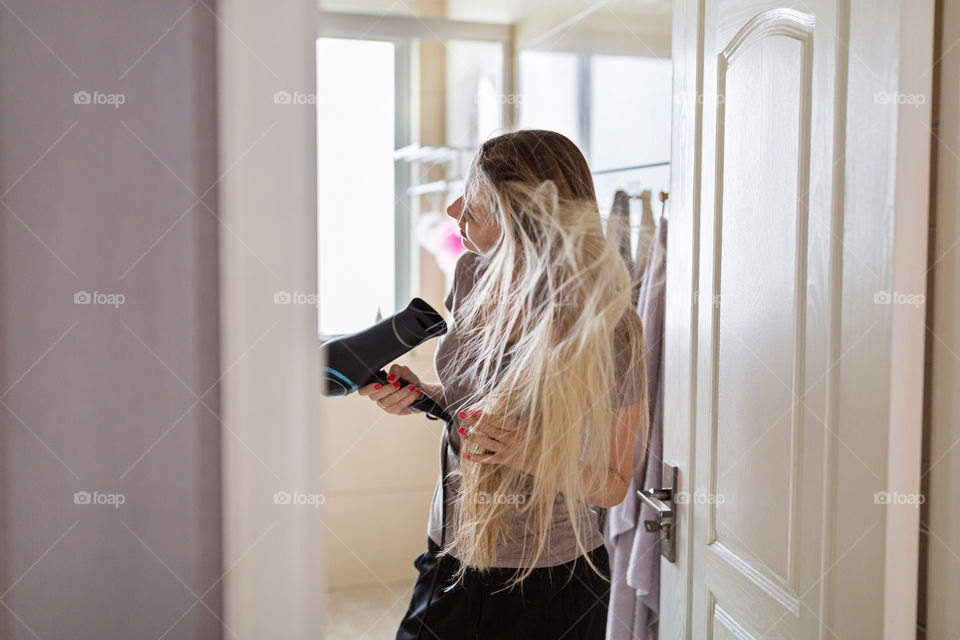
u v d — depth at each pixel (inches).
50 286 26.4
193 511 27.9
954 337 33.6
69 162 26.3
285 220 27.7
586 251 40.6
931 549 35.3
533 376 40.3
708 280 46.2
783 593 40.1
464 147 89.8
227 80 26.8
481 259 48.1
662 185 66.6
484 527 43.3
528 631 43.7
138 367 27.2
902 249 32.6
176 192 27.1
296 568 28.5
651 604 60.5
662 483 55.2
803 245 38.2
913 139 32.3
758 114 41.6
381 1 86.0
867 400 34.3
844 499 36.0
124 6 26.3
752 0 41.8
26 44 25.7
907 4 31.9
